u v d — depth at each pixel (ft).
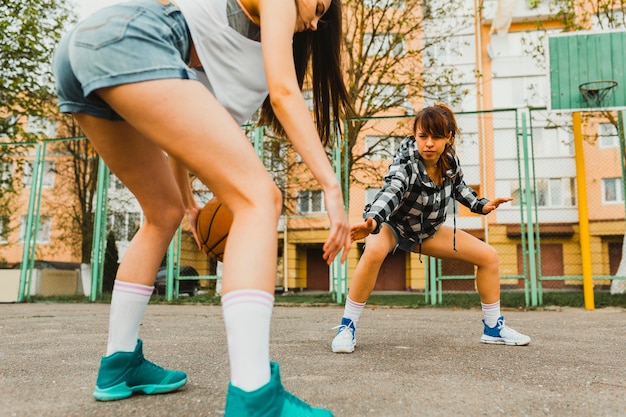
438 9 43.24
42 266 53.83
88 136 4.53
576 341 10.34
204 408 4.60
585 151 62.80
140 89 3.61
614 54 23.43
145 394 5.16
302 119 3.71
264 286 3.45
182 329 12.73
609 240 61.46
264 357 3.42
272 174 34.60
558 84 23.73
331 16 5.22
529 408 4.80
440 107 8.98
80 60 3.72
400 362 7.41
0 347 9.12
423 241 9.61
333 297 26.76
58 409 4.61
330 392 5.31
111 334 4.96
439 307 23.95
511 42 68.80
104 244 29.55
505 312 21.26
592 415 4.59
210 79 4.28
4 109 39.19
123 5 3.93
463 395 5.26
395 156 9.03
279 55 3.80
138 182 4.71
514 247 60.29
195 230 5.21
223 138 3.64
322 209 40.37
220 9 4.20
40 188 29.84
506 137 61.72
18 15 37.17
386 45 44.45
